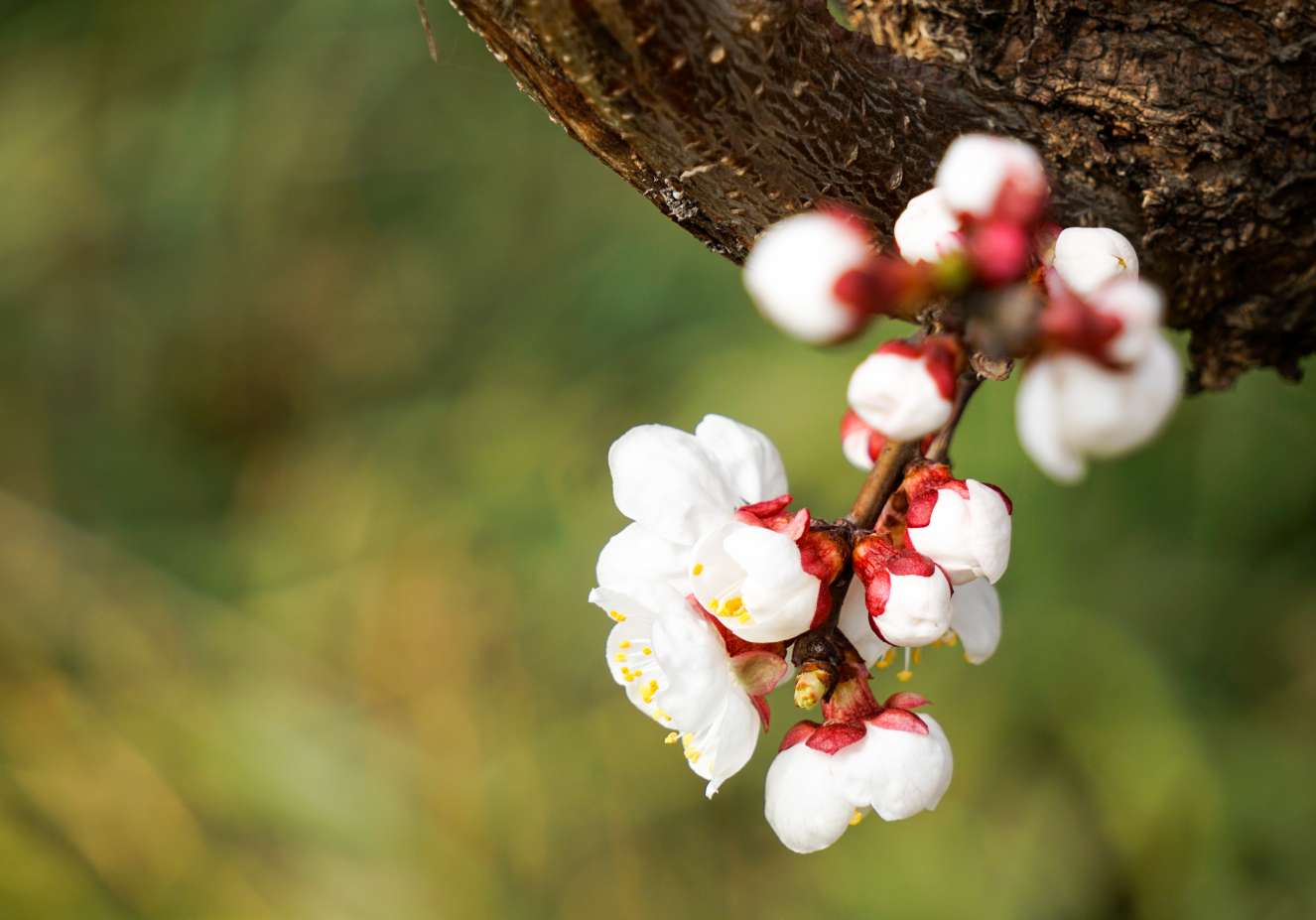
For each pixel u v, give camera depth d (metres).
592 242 0.93
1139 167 0.43
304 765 0.84
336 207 1.01
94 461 1.03
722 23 0.39
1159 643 0.76
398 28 0.97
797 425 0.76
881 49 0.42
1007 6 0.42
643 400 0.85
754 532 0.40
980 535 0.40
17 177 1.02
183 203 1.01
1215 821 0.72
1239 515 0.76
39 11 1.03
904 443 0.40
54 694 0.88
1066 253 0.39
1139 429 0.37
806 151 0.41
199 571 0.96
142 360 1.05
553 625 0.84
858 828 0.78
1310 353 0.45
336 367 1.03
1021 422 0.37
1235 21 0.42
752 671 0.41
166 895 0.83
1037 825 0.75
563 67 0.40
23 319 1.04
